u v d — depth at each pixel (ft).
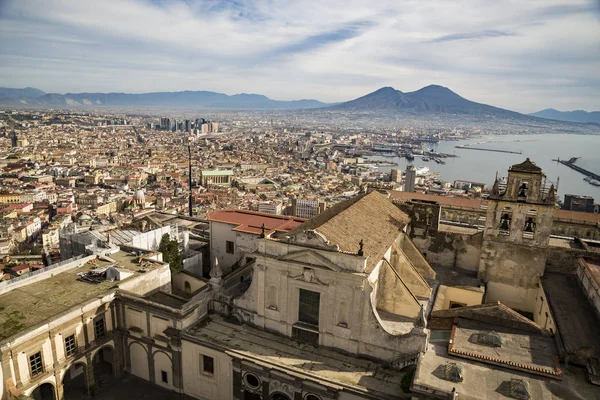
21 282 196.03
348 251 156.66
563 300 175.73
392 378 148.56
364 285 152.66
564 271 203.82
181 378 182.39
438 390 126.00
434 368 138.21
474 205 362.94
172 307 178.09
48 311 175.11
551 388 127.54
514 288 205.36
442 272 221.25
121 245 248.32
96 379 196.54
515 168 195.72
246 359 157.69
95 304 181.88
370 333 155.84
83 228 310.65
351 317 157.28
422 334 146.51
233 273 228.02
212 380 174.09
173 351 179.83
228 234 289.33
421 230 231.30
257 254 169.99
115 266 211.61
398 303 177.37
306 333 167.22
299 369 151.12
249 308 179.93
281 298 169.58
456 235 224.74
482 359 140.05
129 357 197.77
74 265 219.82
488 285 208.54
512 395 124.77
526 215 197.88
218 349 165.37
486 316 163.53
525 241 199.62
